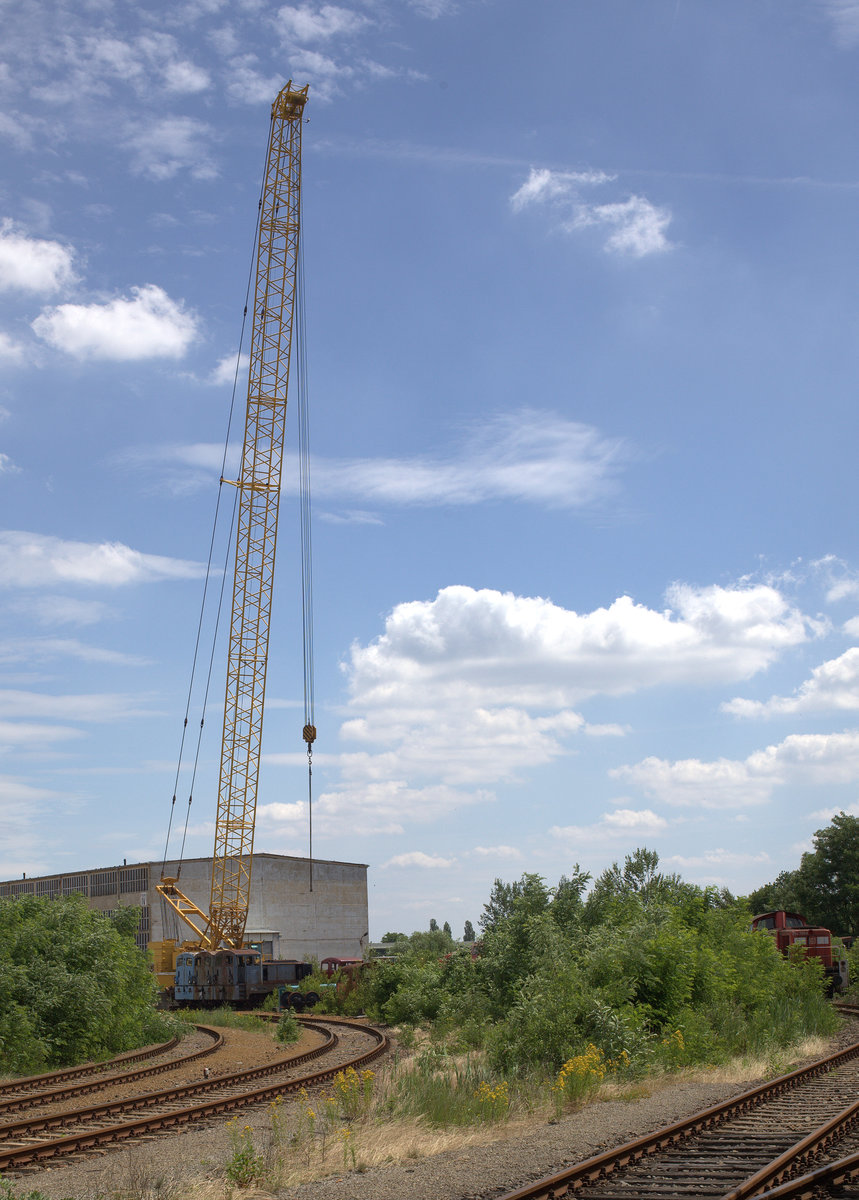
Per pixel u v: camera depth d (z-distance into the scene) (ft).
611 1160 40.34
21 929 102.89
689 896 121.29
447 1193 37.99
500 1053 72.23
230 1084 73.72
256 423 242.37
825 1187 35.09
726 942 109.91
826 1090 57.62
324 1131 52.26
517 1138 49.11
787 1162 37.86
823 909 258.57
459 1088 61.82
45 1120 56.95
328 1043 101.71
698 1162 40.32
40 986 94.38
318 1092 69.21
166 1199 39.65
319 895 324.19
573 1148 44.83
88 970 103.04
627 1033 72.08
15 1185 43.52
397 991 141.08
